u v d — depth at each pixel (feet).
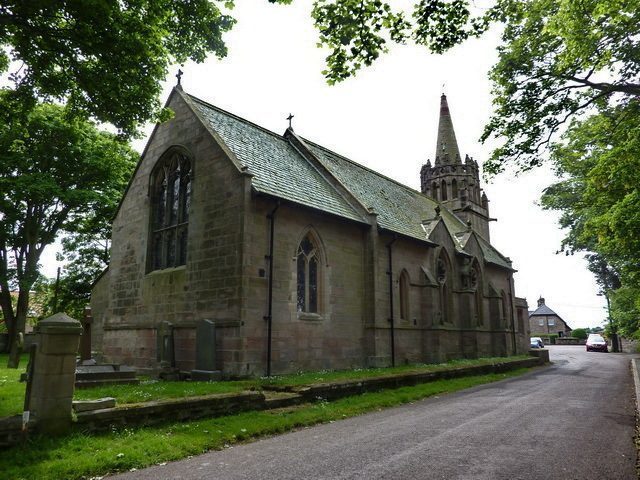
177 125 64.03
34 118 91.66
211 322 49.62
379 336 66.59
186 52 49.57
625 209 43.75
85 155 101.60
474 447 25.91
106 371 44.19
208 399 32.01
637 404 40.11
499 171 49.83
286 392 39.99
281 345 52.49
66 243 121.49
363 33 28.02
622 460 23.39
